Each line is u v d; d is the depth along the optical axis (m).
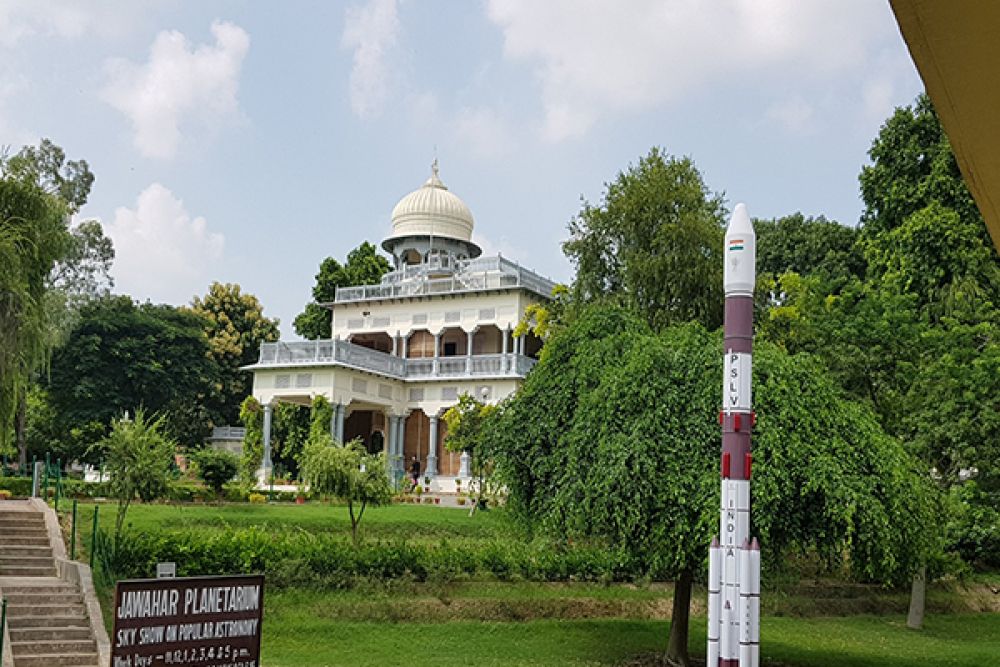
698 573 19.92
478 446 21.80
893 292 30.64
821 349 29.22
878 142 38.97
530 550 25.55
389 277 58.84
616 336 20.77
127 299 57.31
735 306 15.47
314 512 31.28
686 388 18.53
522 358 50.72
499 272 52.78
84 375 52.72
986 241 35.31
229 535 22.25
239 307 67.00
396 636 20.41
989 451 24.98
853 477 17.28
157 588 10.33
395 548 23.77
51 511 23.50
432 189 60.03
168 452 25.20
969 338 27.08
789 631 24.92
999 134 4.36
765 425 17.56
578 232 32.56
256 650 11.03
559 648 20.73
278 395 49.84
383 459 26.11
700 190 31.69
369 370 50.16
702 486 17.03
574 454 18.58
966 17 3.76
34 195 22.59
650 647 21.27
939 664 21.72
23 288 21.02
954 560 27.33
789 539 17.98
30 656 16.45
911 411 27.27
